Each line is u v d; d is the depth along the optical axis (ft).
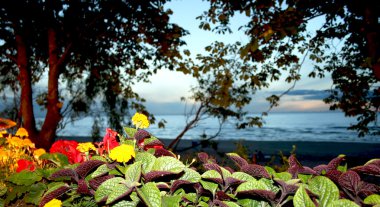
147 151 5.79
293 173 5.20
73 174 5.17
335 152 101.40
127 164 5.08
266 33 13.26
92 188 5.09
